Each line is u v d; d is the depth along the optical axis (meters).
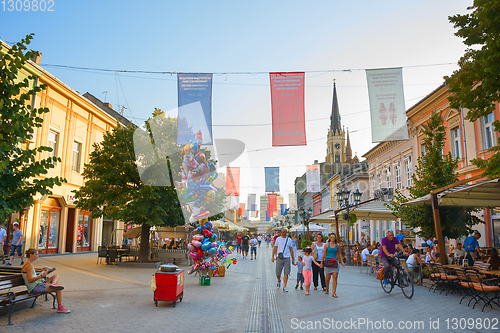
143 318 6.67
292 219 63.88
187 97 10.45
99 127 27.84
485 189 10.14
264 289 10.79
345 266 19.62
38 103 20.69
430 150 14.20
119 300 8.38
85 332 5.63
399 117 10.59
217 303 8.38
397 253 12.80
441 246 10.89
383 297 9.37
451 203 10.99
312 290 10.69
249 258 25.64
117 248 17.84
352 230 38.62
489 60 7.25
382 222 30.42
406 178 25.88
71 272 13.50
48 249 21.91
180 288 8.23
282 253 10.59
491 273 8.73
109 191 15.81
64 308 6.97
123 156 14.97
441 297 9.39
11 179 5.81
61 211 23.22
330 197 54.00
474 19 7.85
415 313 7.38
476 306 8.18
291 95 10.84
